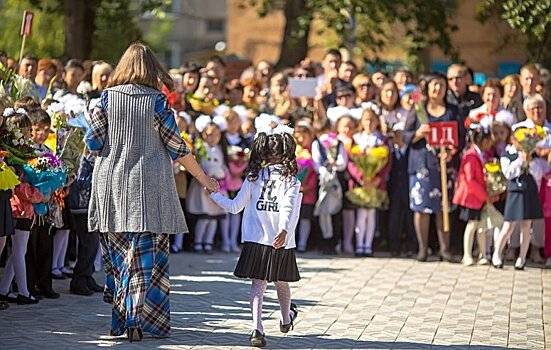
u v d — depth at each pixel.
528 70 14.15
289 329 8.95
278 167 8.62
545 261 13.90
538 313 10.49
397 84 15.08
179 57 41.47
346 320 9.85
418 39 20.22
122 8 21.25
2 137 9.65
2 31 26.64
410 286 11.88
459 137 13.82
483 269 13.34
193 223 14.01
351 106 14.50
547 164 13.72
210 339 8.74
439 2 19.81
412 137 13.85
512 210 13.16
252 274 8.50
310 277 12.26
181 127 13.42
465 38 30.34
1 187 9.09
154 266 8.57
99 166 8.41
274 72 16.55
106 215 8.37
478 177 13.46
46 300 10.25
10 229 9.35
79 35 19.19
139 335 8.48
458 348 8.77
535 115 13.47
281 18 38.19
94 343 8.42
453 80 14.10
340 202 14.02
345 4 19.42
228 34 38.72
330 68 15.02
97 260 12.07
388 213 14.27
